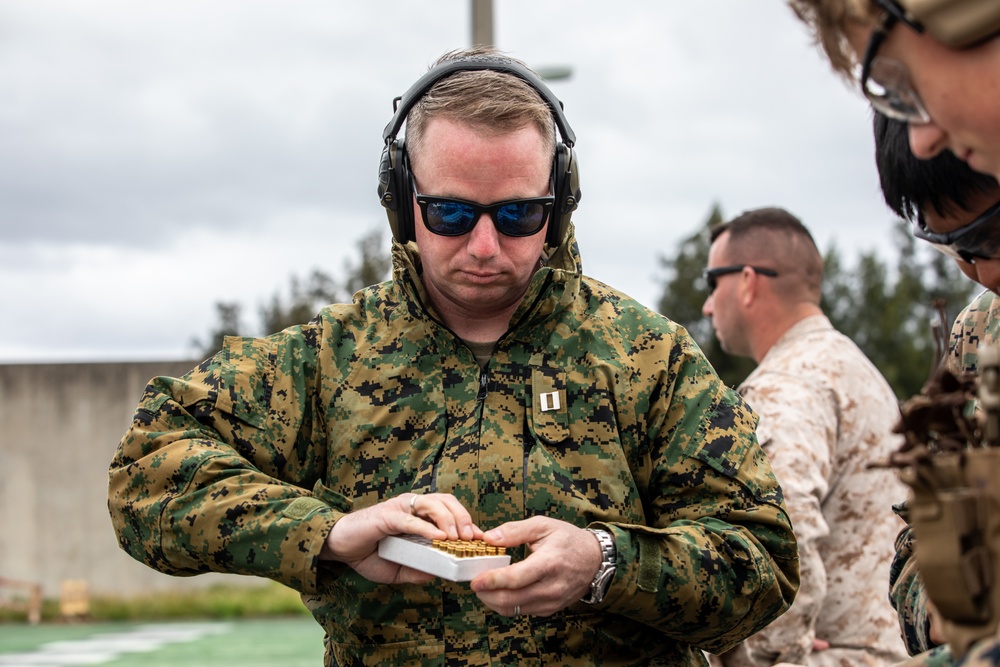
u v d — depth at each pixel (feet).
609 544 6.45
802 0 4.46
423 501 6.45
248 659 32.14
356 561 6.64
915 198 5.49
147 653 33.63
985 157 4.11
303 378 7.39
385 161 7.32
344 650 7.19
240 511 6.76
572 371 7.19
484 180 6.79
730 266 11.66
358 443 7.19
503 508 6.93
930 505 3.94
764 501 6.99
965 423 4.28
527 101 6.97
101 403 49.80
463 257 6.90
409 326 7.39
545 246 7.44
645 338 7.34
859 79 4.37
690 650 7.41
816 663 10.12
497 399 7.16
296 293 124.88
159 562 7.02
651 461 7.19
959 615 3.95
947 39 3.87
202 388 7.27
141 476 7.04
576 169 7.28
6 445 49.62
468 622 6.83
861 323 122.31
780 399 10.16
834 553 10.31
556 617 6.84
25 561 49.11
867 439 10.38
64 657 33.01
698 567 6.59
